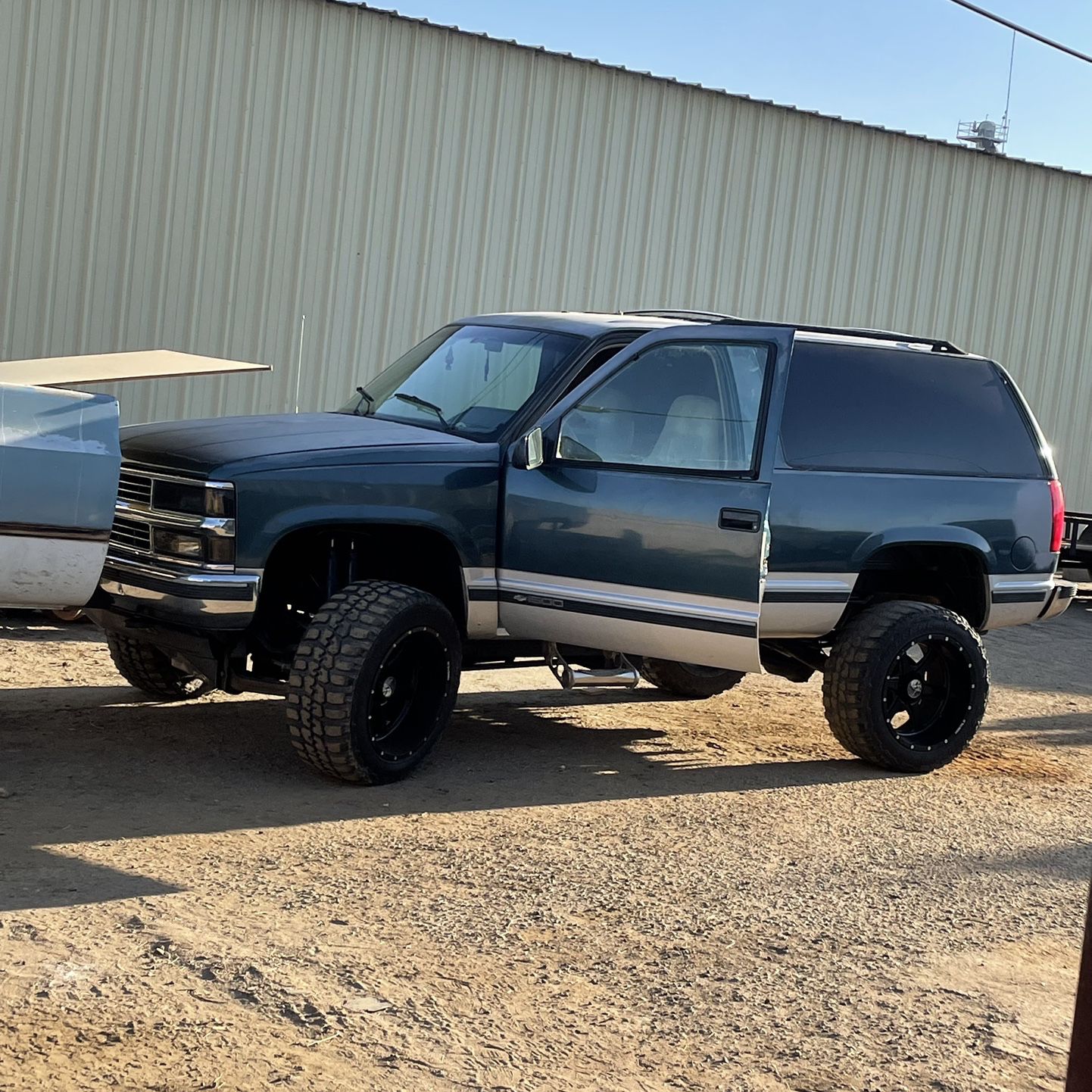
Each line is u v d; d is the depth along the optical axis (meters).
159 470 5.66
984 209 15.40
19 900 4.20
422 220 12.08
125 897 4.30
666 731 7.51
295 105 11.35
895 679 6.69
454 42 11.95
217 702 7.28
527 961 4.07
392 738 5.96
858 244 14.58
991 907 4.91
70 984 3.61
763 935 4.44
